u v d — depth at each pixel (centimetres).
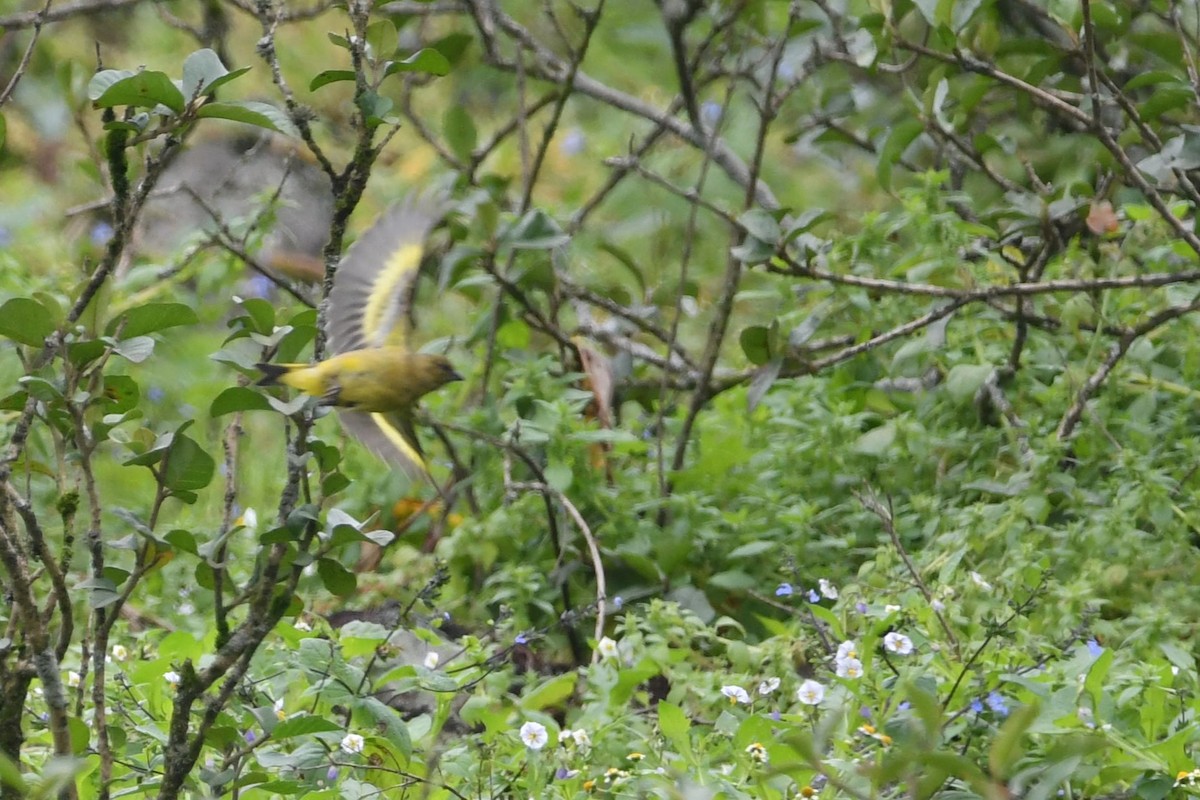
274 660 842
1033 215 1095
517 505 1073
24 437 619
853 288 1115
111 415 622
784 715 764
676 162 1828
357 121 621
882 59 1142
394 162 1809
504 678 846
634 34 1886
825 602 978
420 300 1537
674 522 1077
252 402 594
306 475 636
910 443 1067
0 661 609
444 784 720
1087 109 1193
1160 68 1227
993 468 1078
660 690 942
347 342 729
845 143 1339
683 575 1037
